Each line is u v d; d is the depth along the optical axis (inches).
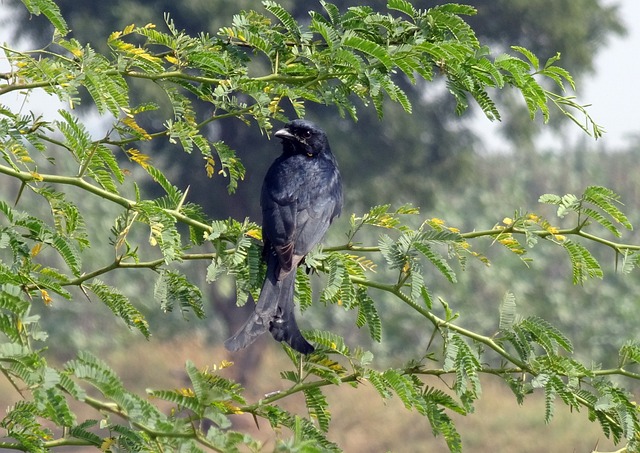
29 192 2213.3
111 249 2231.8
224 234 358.0
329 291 348.5
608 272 2074.3
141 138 343.3
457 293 2082.9
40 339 245.4
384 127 2289.6
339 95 373.1
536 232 362.3
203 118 2201.0
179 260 346.3
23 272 302.7
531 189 2736.2
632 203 2564.0
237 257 345.7
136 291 2266.2
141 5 2075.5
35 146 333.4
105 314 2266.2
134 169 2367.1
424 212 2431.1
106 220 2215.8
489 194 2591.0
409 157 2308.1
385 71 354.6
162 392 244.8
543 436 1620.3
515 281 2098.9
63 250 308.0
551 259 2180.1
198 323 2346.2
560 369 346.3
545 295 2070.6
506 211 2588.6
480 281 2128.4
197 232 360.8
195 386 236.7
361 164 2258.9
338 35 347.3
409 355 2117.4
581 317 2025.1
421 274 346.0
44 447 274.2
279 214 425.4
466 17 2279.8
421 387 337.4
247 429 1622.8
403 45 346.6
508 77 373.7
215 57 355.6
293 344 332.2
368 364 330.6
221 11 2042.3
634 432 338.6
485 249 2213.3
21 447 274.5
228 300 2281.0
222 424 232.8
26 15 2050.9
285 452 216.4
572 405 343.6
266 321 352.5
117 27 1990.7
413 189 2348.7
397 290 351.6
